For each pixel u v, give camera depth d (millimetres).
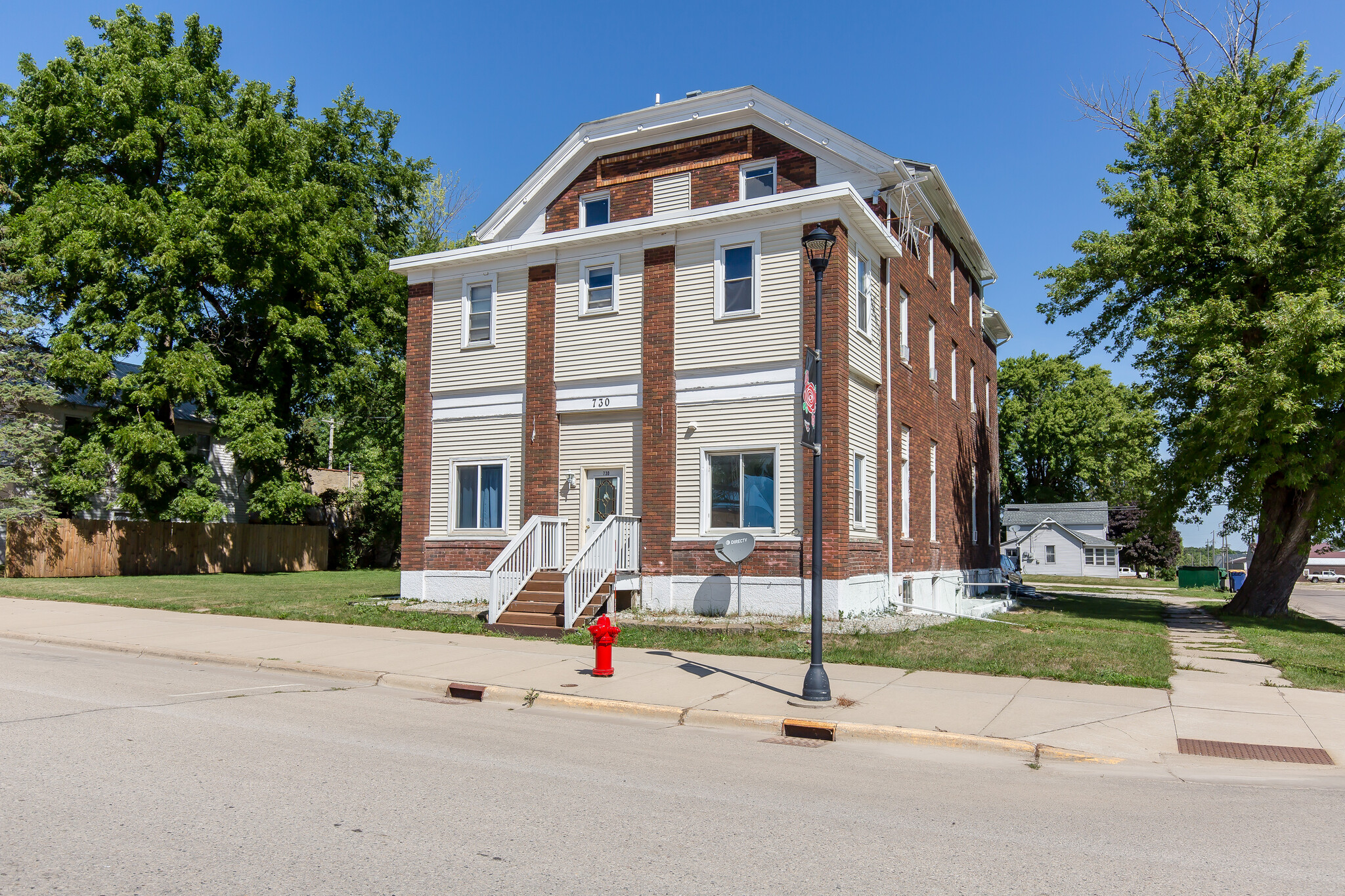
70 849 4766
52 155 31391
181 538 33000
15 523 28016
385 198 39531
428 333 19641
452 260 19172
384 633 15141
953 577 23812
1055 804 6348
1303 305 17312
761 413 16062
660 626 14859
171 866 4551
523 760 7234
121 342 28797
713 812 5871
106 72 31016
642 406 17047
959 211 23594
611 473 17531
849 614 15602
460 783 6410
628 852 4980
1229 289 20172
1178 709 9625
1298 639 16984
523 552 16328
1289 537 22281
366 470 41281
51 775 6281
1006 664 12055
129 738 7551
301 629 15492
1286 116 21625
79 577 29141
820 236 9977
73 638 14289
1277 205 19812
